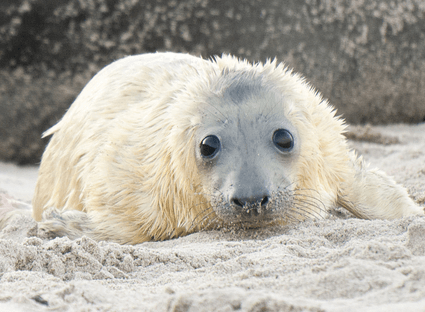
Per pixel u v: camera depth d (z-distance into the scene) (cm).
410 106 2848
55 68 2352
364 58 2673
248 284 483
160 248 753
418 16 2777
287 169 802
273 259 577
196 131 816
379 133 2108
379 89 2742
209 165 796
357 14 2612
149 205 890
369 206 940
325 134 921
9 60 2323
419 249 561
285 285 471
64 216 933
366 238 673
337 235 702
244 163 757
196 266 636
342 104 2684
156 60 1088
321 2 2520
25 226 916
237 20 2416
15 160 2394
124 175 908
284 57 2502
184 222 875
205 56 2412
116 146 934
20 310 452
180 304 412
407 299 404
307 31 2522
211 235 816
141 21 2347
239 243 698
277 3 2455
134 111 975
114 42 2353
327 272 479
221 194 768
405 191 940
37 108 2364
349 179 959
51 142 1181
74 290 493
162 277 580
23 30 2300
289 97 852
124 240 904
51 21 2306
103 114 1023
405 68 2784
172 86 948
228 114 798
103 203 919
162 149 876
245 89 827
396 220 726
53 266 624
